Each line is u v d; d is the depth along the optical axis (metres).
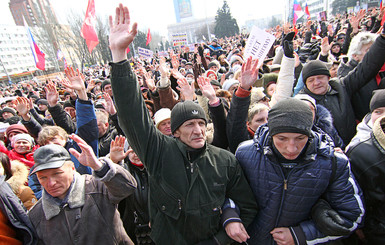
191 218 1.49
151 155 1.55
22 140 2.87
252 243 1.69
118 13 1.38
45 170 1.54
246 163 1.65
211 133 2.32
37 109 5.70
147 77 3.79
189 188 1.50
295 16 11.88
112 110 2.90
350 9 33.66
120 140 1.91
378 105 1.67
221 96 3.16
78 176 1.75
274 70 3.97
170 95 3.21
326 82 2.31
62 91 8.62
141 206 2.02
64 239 1.59
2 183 1.53
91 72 21.44
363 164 1.56
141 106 1.47
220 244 1.52
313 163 1.46
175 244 1.53
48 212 1.60
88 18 3.72
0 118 5.66
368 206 1.61
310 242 1.49
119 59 1.37
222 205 1.55
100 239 1.65
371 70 2.26
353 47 2.79
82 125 2.62
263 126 1.70
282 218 1.55
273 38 2.55
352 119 2.31
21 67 68.38
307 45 4.99
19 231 1.54
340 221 1.38
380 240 1.56
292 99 1.42
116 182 1.62
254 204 1.62
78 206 1.64
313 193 1.46
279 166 1.51
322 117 2.09
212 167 1.54
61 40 33.59
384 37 2.14
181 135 1.59
